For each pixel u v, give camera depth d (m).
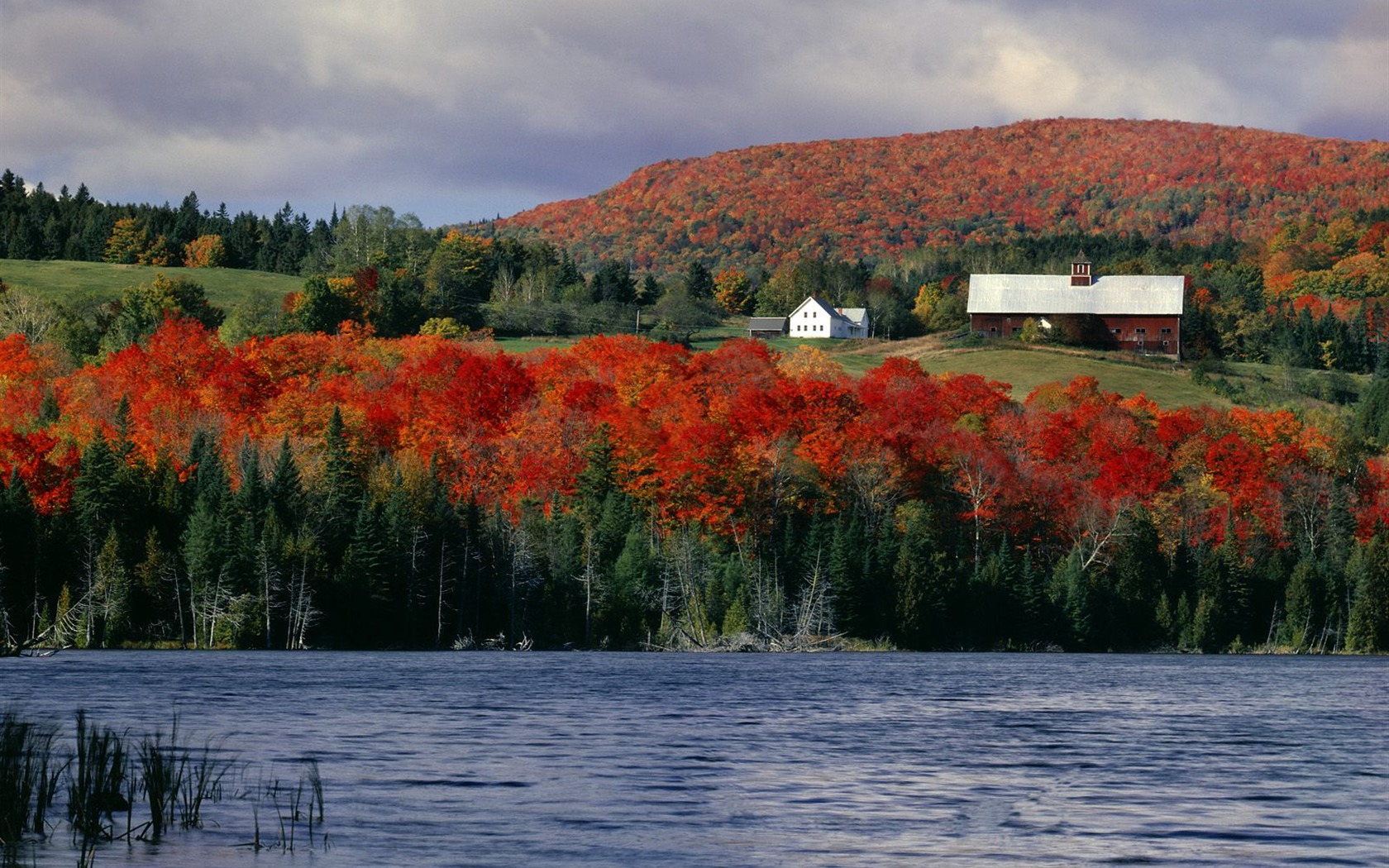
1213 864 80.38
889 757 122.88
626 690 185.62
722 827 88.69
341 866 75.12
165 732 130.25
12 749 85.00
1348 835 89.06
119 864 73.50
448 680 198.38
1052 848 84.12
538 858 78.75
